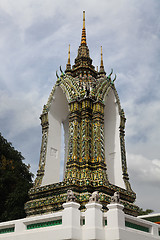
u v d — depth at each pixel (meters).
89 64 22.11
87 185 15.81
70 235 11.05
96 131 18.06
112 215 11.57
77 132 17.94
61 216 12.06
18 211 26.94
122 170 18.70
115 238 11.09
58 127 20.50
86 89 19.00
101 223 11.65
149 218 22.91
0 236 13.23
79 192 15.99
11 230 13.71
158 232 13.83
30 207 17.02
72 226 11.30
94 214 11.51
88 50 23.12
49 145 19.38
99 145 17.56
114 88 20.72
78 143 17.66
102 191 16.02
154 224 13.70
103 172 16.70
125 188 18.06
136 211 17.31
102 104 18.95
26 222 13.07
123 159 19.16
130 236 11.67
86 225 11.56
